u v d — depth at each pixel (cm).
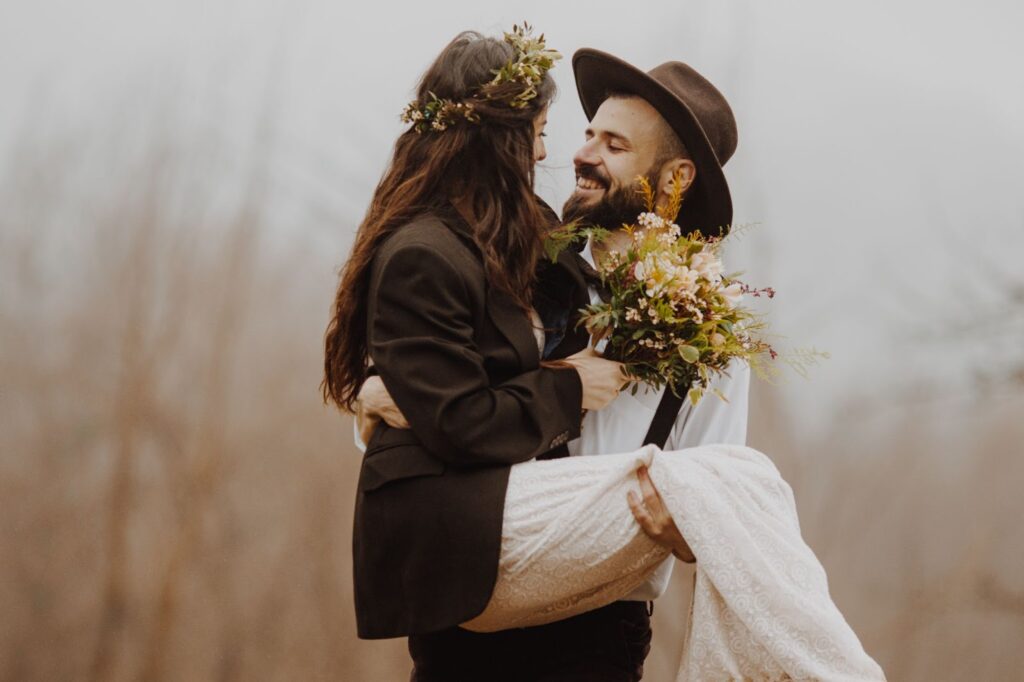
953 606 1627
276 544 1877
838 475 1655
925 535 1694
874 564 1689
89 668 1795
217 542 1844
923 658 1630
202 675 1791
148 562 1825
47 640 1828
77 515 1875
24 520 1869
